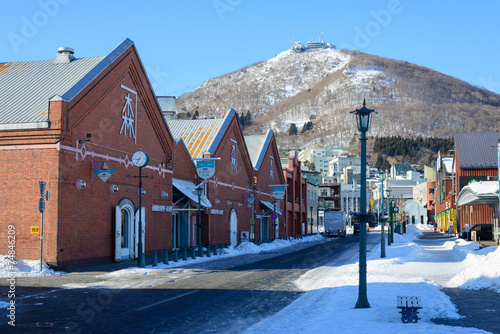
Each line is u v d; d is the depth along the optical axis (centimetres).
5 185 2361
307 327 1014
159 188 3359
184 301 1413
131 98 2998
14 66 3034
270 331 1025
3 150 2372
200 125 4822
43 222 2311
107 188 2720
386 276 1969
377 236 8369
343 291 1520
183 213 3972
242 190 5212
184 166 3947
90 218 2559
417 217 14575
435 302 1298
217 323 1117
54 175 2312
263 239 6044
